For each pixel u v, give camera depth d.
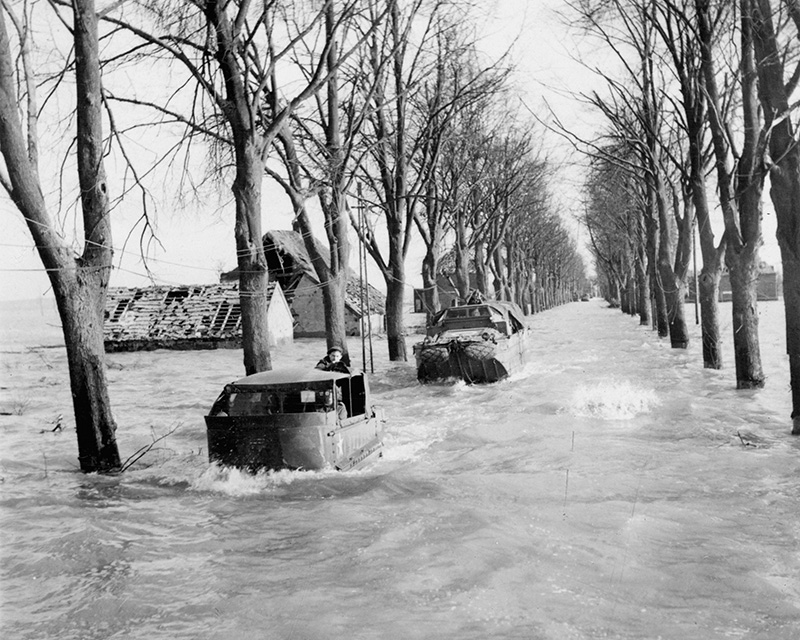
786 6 10.27
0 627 4.78
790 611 4.64
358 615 4.70
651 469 8.91
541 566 5.54
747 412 12.90
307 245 18.86
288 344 42.09
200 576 5.66
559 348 30.39
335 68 13.21
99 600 5.16
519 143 35.81
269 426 8.78
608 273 93.62
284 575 5.58
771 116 10.67
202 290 45.00
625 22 19.98
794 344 10.85
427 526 6.72
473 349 18.30
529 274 70.94
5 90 8.58
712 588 5.07
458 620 4.56
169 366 29.84
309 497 8.13
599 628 4.42
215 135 13.62
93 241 9.77
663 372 19.64
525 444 10.87
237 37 12.15
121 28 12.64
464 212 32.88
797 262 10.74
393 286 25.36
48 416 16.31
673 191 26.86
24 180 8.84
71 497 8.55
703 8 14.80
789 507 7.08
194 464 10.43
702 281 20.16
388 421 13.98
